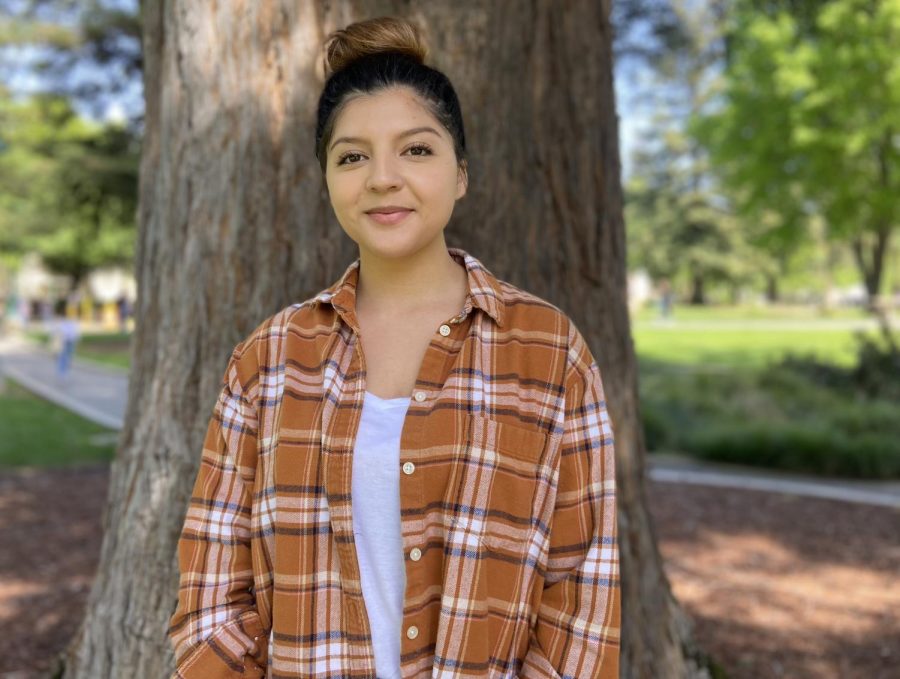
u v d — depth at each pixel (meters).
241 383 1.39
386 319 1.37
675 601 2.84
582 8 2.39
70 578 4.87
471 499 1.25
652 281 52.53
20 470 8.08
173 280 2.19
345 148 1.31
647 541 2.62
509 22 2.22
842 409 10.30
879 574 5.04
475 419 1.26
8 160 21.41
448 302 1.38
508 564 1.26
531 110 2.28
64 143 15.52
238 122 2.10
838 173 16.89
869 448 8.29
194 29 2.12
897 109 14.98
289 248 2.11
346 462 1.27
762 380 12.38
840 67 14.98
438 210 1.31
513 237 2.25
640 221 49.38
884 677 3.56
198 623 1.34
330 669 1.28
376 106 1.29
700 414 10.77
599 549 1.31
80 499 6.92
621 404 2.52
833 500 7.09
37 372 18.34
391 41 1.33
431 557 1.25
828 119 16.50
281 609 1.29
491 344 1.32
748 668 3.63
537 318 1.36
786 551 5.52
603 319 2.45
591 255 2.41
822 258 56.78
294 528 1.28
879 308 18.16
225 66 2.10
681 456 9.33
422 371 1.28
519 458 1.27
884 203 16.48
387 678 1.27
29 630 4.03
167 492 2.14
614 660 1.28
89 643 2.28
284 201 2.10
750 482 7.86
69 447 9.22
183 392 2.15
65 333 16.55
